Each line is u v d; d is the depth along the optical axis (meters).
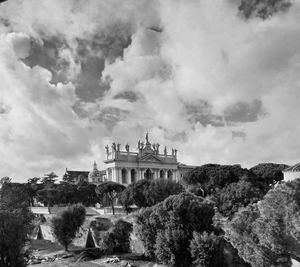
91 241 120.44
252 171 146.62
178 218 81.62
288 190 51.88
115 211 157.00
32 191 193.50
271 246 52.00
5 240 79.06
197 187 147.88
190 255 78.06
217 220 91.44
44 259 105.56
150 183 142.75
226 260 76.12
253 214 57.34
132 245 104.62
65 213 116.31
